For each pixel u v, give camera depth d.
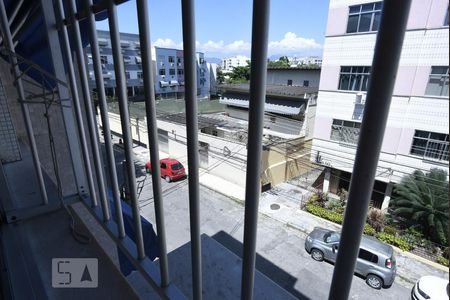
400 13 0.27
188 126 0.56
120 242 1.01
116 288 1.19
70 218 1.29
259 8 0.38
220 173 9.12
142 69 0.61
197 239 0.66
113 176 0.93
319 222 6.48
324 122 6.42
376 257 4.58
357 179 0.35
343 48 5.65
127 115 0.76
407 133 5.32
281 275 4.91
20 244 1.12
